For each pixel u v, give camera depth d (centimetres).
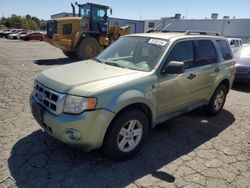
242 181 346
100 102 331
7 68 1082
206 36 531
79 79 360
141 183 332
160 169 364
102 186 324
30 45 2695
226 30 3934
